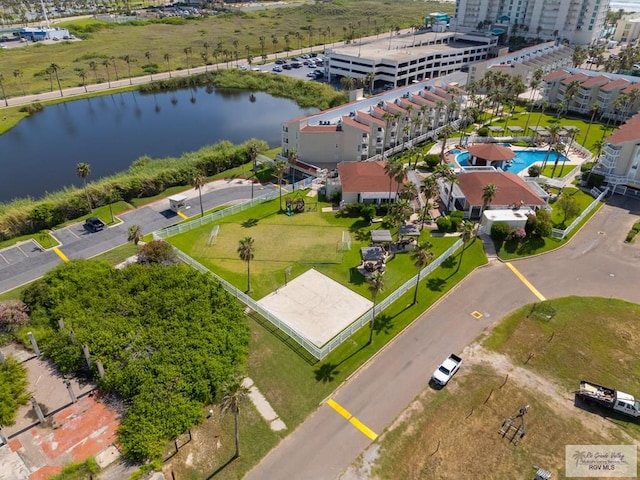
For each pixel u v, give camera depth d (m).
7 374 50.69
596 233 83.75
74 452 43.47
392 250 77.62
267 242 79.50
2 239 80.38
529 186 93.00
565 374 53.81
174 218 88.69
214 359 51.78
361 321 60.25
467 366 54.72
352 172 94.31
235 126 149.88
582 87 149.50
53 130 143.88
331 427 46.88
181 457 43.31
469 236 67.19
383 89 180.38
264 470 42.56
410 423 47.41
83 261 69.00
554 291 68.31
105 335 53.97
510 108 159.62
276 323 60.06
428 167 111.56
